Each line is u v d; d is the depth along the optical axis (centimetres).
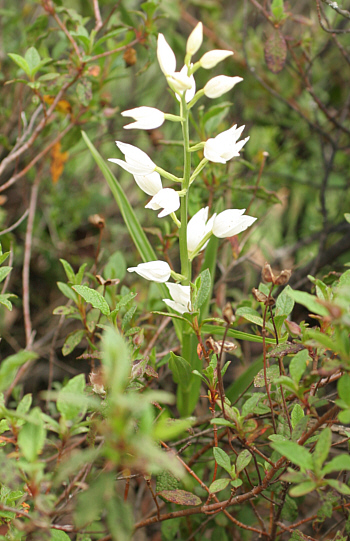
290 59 96
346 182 100
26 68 68
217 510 58
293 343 55
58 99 72
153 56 74
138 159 56
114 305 66
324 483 48
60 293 95
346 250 83
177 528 63
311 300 49
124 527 47
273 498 60
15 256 87
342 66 103
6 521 53
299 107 100
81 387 50
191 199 72
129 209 66
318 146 104
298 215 106
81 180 107
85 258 95
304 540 55
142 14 73
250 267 89
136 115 55
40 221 97
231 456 61
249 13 113
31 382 85
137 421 53
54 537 52
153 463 47
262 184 87
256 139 108
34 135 72
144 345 69
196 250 58
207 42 106
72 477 60
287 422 55
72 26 75
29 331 70
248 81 102
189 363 62
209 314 78
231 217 57
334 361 49
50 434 69
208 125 72
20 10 107
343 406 49
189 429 58
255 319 56
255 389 63
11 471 49
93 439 53
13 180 73
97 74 74
